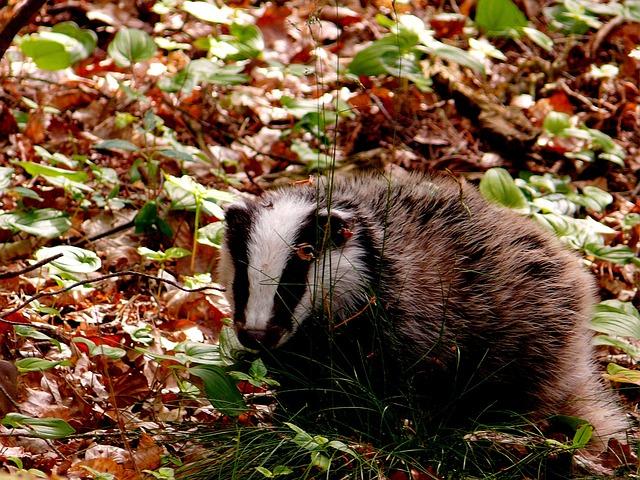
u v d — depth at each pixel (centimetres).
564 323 848
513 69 1584
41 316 973
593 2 1568
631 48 1620
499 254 839
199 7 1288
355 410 786
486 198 930
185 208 1102
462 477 719
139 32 1248
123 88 1261
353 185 877
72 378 851
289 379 827
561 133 1255
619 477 736
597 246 1032
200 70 1270
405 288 806
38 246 1088
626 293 1111
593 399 877
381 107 1386
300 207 798
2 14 1519
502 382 836
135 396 847
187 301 1002
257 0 1759
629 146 1416
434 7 1742
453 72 1489
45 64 1235
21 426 755
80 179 1063
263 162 1337
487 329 822
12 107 1372
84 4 1642
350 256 792
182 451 762
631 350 905
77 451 762
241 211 807
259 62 1548
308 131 1327
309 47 1590
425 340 810
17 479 630
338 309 799
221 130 1386
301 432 671
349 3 1747
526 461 746
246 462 715
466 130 1414
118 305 1014
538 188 1238
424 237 828
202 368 745
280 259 770
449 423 831
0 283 1007
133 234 1132
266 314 769
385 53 1245
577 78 1566
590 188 1182
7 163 1241
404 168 1307
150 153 1213
